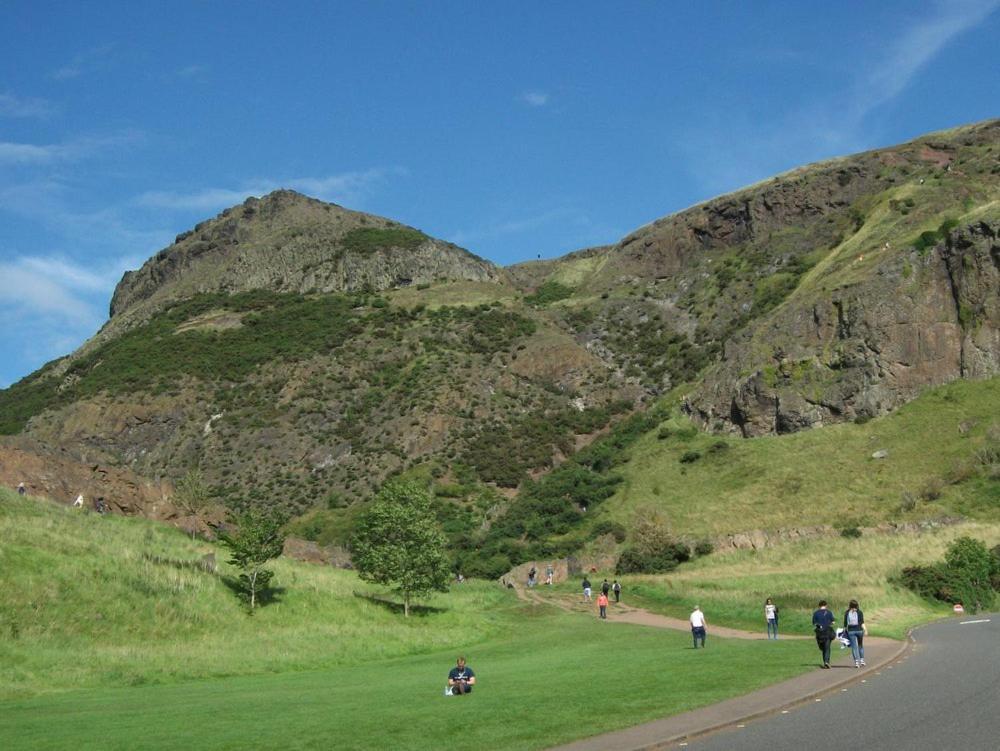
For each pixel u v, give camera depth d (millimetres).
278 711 19094
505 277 196625
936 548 52656
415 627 42938
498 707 17672
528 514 85438
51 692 25125
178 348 141000
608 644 35156
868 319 85375
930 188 111000
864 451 74625
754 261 135000
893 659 23203
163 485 58344
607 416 111500
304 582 45594
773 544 63156
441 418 109938
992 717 14477
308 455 106938
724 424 90312
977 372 78188
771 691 18141
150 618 34750
